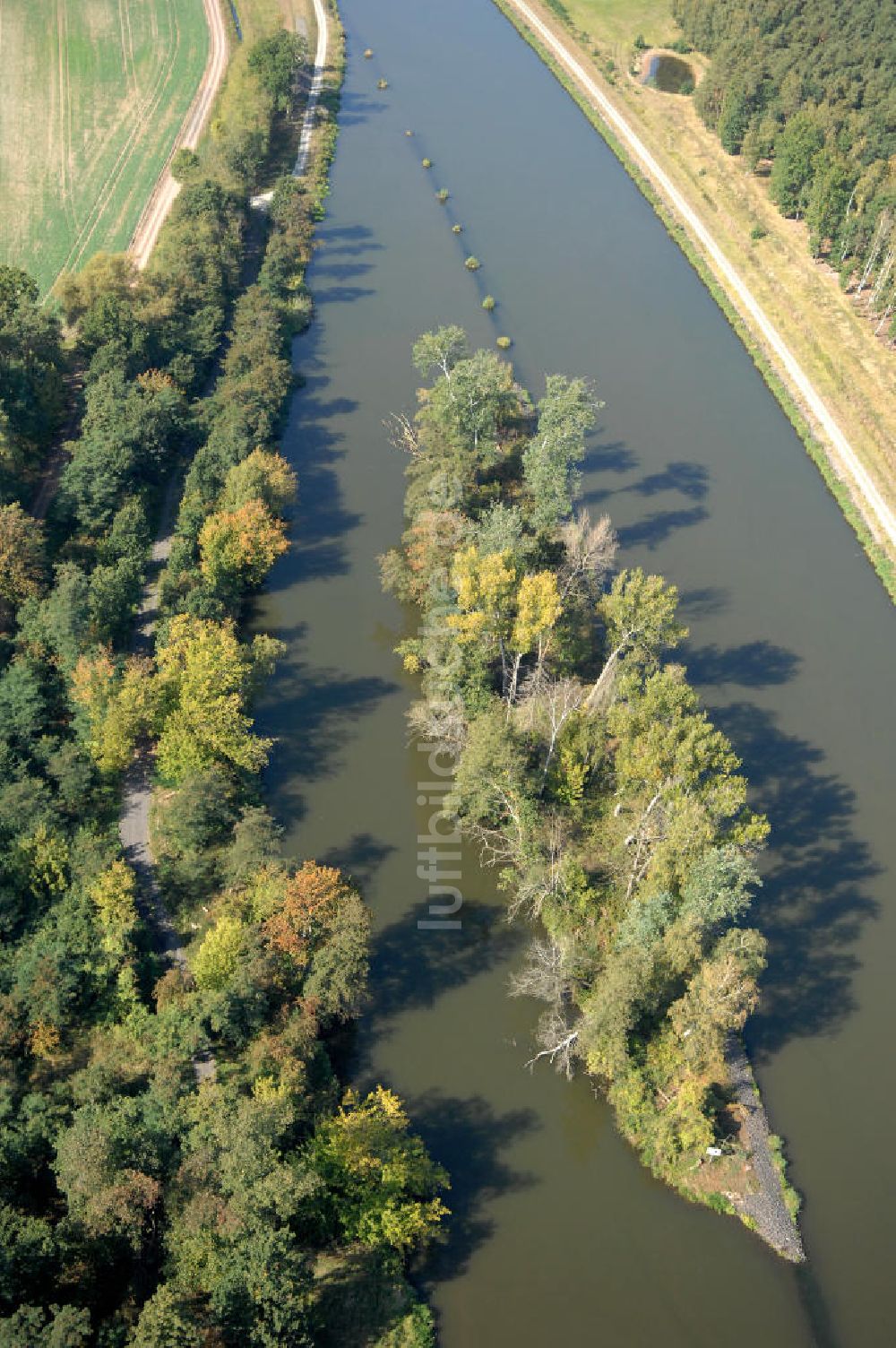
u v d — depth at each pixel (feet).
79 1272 354.54
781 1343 388.37
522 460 639.76
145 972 457.68
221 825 508.12
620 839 493.36
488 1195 417.90
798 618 649.61
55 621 544.21
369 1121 401.70
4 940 465.06
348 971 430.20
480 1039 462.60
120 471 638.94
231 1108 392.68
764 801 554.87
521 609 513.04
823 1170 430.20
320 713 582.76
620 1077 432.66
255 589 642.63
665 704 477.36
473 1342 381.81
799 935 502.38
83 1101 411.54
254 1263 336.49
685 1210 415.85
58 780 514.68
